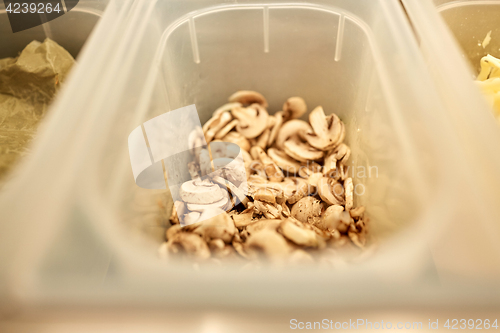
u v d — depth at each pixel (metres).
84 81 0.29
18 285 0.22
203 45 0.39
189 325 0.21
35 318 0.21
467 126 0.26
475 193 0.25
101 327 0.21
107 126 0.28
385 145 0.32
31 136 0.33
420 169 0.27
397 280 0.22
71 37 0.39
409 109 0.29
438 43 0.30
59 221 0.24
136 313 0.21
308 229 0.30
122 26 0.32
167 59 0.36
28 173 0.26
